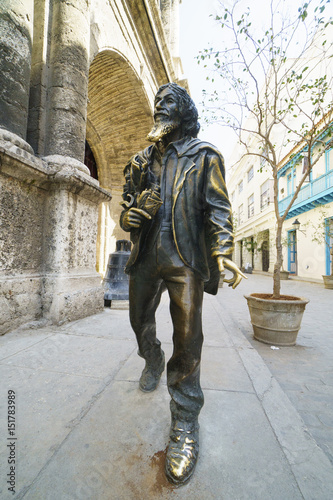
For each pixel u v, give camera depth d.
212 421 1.44
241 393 1.75
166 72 9.13
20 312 3.02
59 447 1.21
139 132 8.73
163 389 1.76
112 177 9.91
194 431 1.21
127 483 1.03
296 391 2.49
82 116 4.04
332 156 13.55
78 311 3.55
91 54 4.90
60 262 3.39
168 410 1.52
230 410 1.55
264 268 23.91
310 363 3.16
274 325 3.75
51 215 3.47
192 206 1.25
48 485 1.00
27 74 3.41
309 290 10.55
